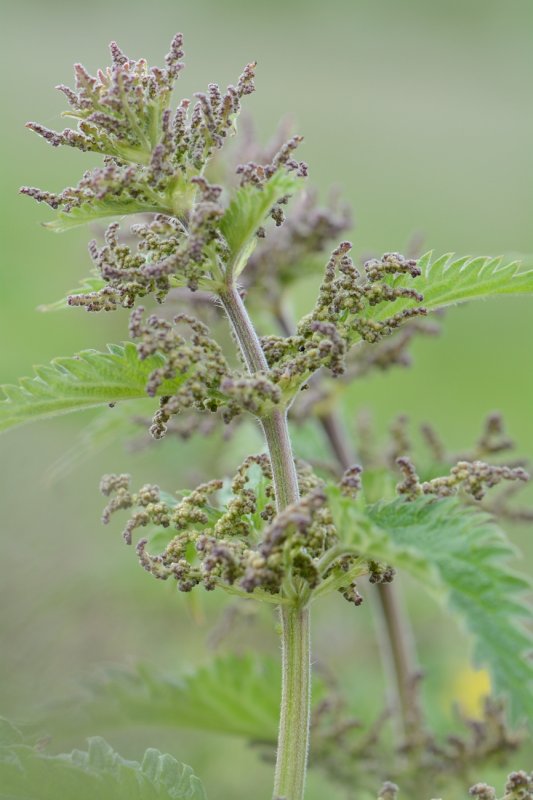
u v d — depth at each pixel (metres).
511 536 11.53
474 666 2.73
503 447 6.68
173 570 3.74
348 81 33.31
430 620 11.15
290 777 3.66
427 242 20.25
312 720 6.86
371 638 10.80
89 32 33.47
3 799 3.63
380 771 6.84
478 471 3.52
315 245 7.18
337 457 7.43
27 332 14.22
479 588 2.88
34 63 27.61
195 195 3.82
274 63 35.22
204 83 30.48
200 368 3.61
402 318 3.81
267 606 7.32
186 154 3.77
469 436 14.20
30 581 10.22
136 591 10.89
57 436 13.04
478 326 17.28
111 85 3.71
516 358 16.36
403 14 37.31
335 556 3.42
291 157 3.71
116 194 3.66
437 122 28.39
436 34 36.81
